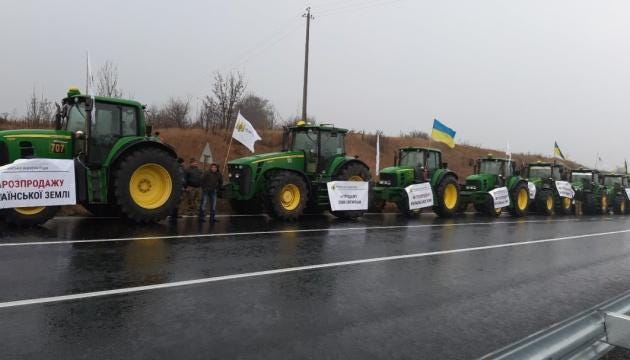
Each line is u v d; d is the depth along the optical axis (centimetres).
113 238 727
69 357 319
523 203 1661
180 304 436
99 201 846
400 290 528
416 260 695
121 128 885
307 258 661
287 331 386
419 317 439
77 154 838
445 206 1424
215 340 358
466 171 3181
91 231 784
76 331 362
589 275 663
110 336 355
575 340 242
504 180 1617
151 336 360
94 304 423
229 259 625
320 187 1164
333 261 652
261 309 435
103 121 863
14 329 361
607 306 279
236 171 1078
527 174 1961
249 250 692
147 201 906
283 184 1070
